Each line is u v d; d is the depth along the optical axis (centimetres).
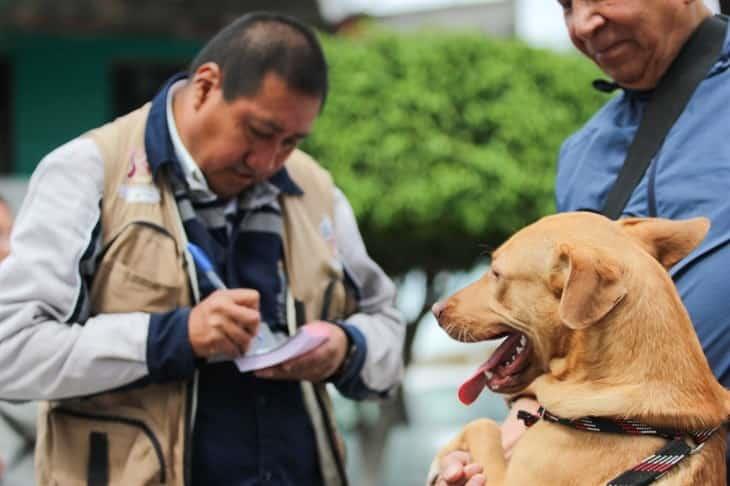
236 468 349
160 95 361
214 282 344
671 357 290
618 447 288
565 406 294
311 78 349
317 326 351
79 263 337
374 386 377
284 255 371
